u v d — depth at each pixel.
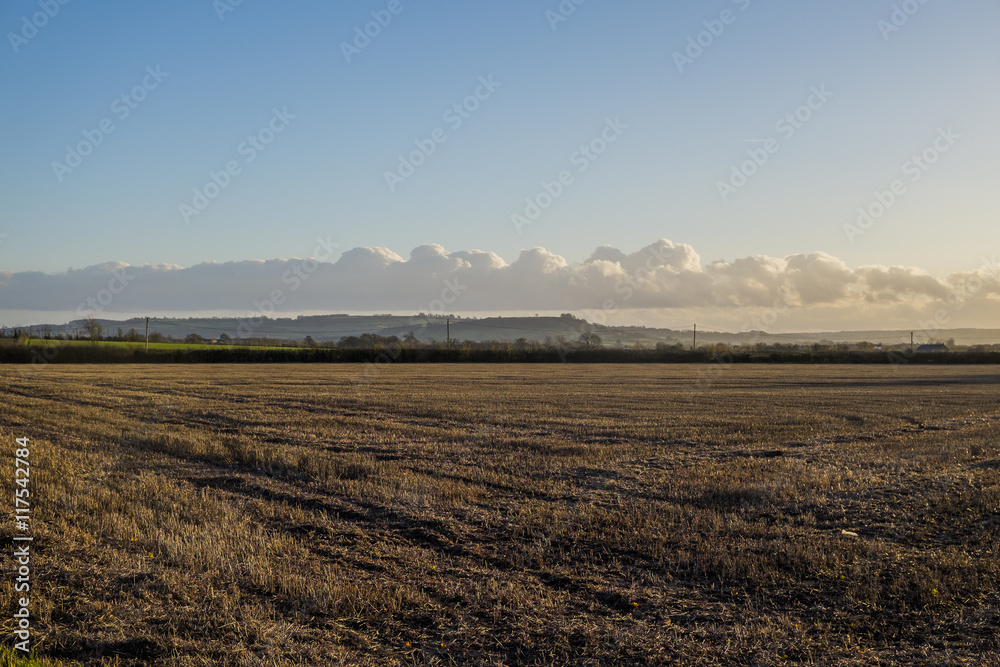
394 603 7.93
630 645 7.05
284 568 9.09
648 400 37.78
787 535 10.90
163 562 9.25
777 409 33.25
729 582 8.88
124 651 6.78
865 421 28.50
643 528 11.18
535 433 23.58
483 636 7.23
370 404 33.69
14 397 34.84
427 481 15.02
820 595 8.41
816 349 109.00
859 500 13.09
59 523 10.95
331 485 14.67
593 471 16.55
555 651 6.93
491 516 12.16
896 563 9.38
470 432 23.56
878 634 7.35
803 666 6.63
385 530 11.43
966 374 68.25
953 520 11.57
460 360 92.12
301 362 88.25
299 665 6.49
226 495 13.76
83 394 37.28
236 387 44.69
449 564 9.62
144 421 25.66
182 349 86.75
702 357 94.31
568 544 10.52
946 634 7.27
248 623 7.37
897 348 123.69
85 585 8.39
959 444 20.31
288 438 21.67
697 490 14.21
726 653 6.89
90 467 15.86
